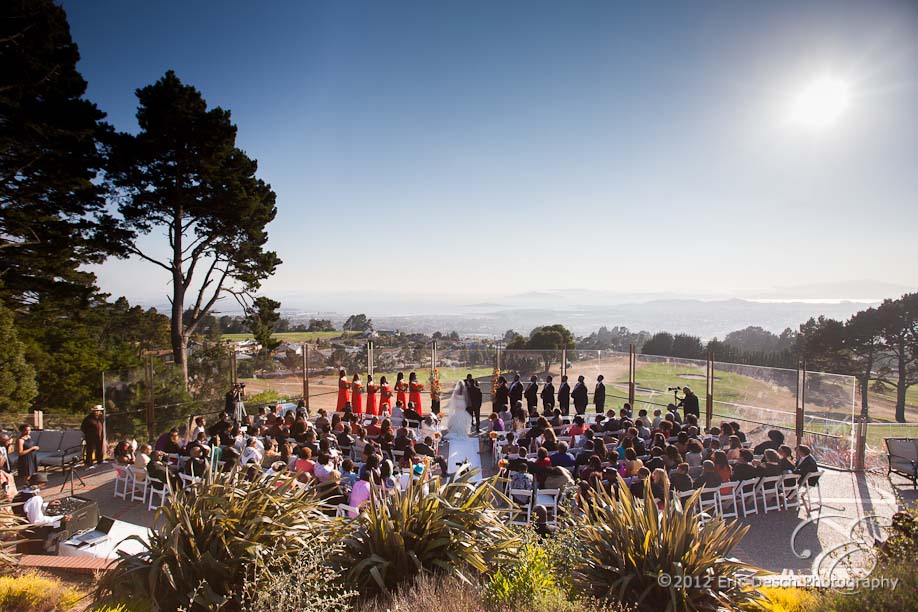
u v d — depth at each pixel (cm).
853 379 1265
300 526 499
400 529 505
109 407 1462
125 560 473
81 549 725
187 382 1769
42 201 2066
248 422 1495
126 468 1074
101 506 1023
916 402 3472
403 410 1527
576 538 530
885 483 1141
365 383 2183
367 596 477
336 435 1191
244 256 2325
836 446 1291
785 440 1418
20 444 1088
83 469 1284
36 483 1032
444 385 2155
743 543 830
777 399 1447
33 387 1858
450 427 1600
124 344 2684
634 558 471
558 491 859
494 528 542
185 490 515
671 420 1281
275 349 2306
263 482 532
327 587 445
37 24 1808
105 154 2067
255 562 436
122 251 2142
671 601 435
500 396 1720
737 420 1552
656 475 788
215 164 2116
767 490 977
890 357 3416
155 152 2052
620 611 410
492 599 441
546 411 1677
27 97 1866
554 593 445
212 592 430
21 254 2123
